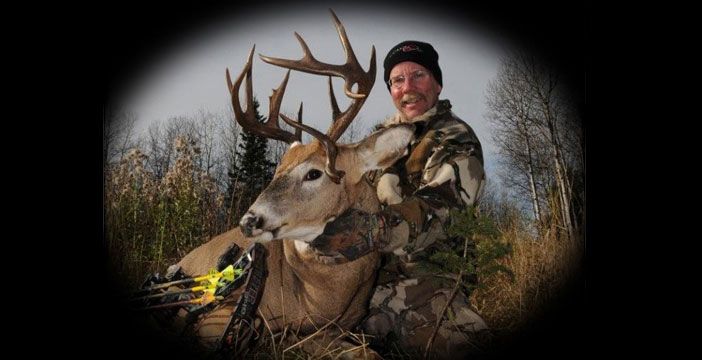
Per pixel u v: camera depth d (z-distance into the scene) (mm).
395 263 3545
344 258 3111
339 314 3307
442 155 3449
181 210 5500
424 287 3467
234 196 6324
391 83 4004
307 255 3178
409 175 3660
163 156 6645
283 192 2990
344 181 3133
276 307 3250
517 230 5402
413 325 3434
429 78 3895
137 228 5535
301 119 3461
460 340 3348
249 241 3496
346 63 3514
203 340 3197
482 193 3504
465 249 3316
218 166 6820
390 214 3014
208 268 3553
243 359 3178
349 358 3191
